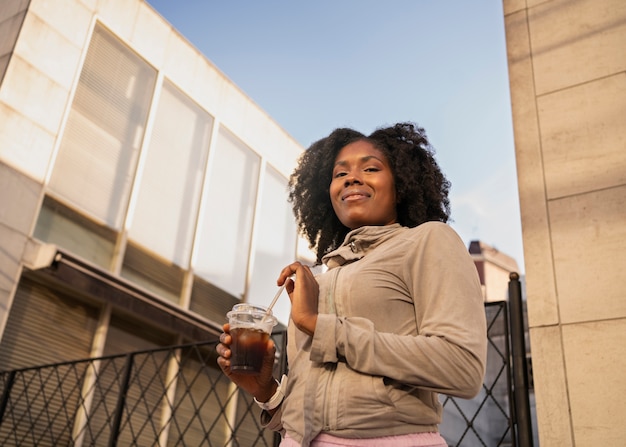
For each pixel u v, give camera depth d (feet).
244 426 26.02
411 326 3.92
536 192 9.02
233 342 4.48
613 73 9.22
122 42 25.72
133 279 23.63
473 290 3.85
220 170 29.40
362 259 4.23
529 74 9.99
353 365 3.60
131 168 24.76
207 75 29.84
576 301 8.09
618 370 7.45
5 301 18.83
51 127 21.72
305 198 6.44
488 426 26.86
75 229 21.94
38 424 18.98
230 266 28.68
